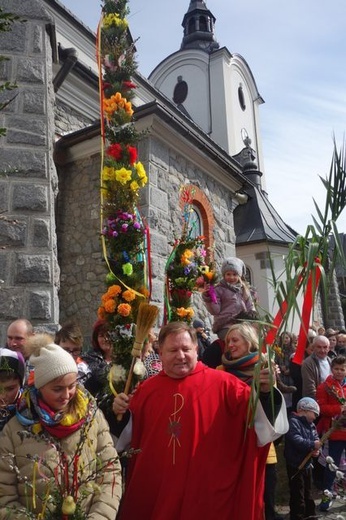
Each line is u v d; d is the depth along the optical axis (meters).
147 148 7.78
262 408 2.35
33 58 4.90
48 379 1.95
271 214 18.91
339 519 2.06
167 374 2.66
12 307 4.22
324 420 4.78
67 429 1.96
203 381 2.59
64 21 11.91
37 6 5.07
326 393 4.84
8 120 4.64
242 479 2.39
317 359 5.65
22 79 4.79
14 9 4.97
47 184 4.62
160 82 28.94
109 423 2.62
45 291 4.35
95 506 1.92
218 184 10.20
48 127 4.79
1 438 1.97
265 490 3.41
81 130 8.40
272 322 2.22
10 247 4.35
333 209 1.96
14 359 2.37
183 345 2.59
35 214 4.51
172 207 8.16
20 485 1.90
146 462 2.44
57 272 4.66
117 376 2.86
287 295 2.03
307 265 1.96
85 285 8.05
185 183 8.78
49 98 4.96
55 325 4.32
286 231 18.42
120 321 3.03
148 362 3.70
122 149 3.33
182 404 2.49
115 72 3.46
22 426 1.99
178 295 4.27
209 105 26.58
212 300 4.00
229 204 10.68
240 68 28.55
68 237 8.48
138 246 3.28
